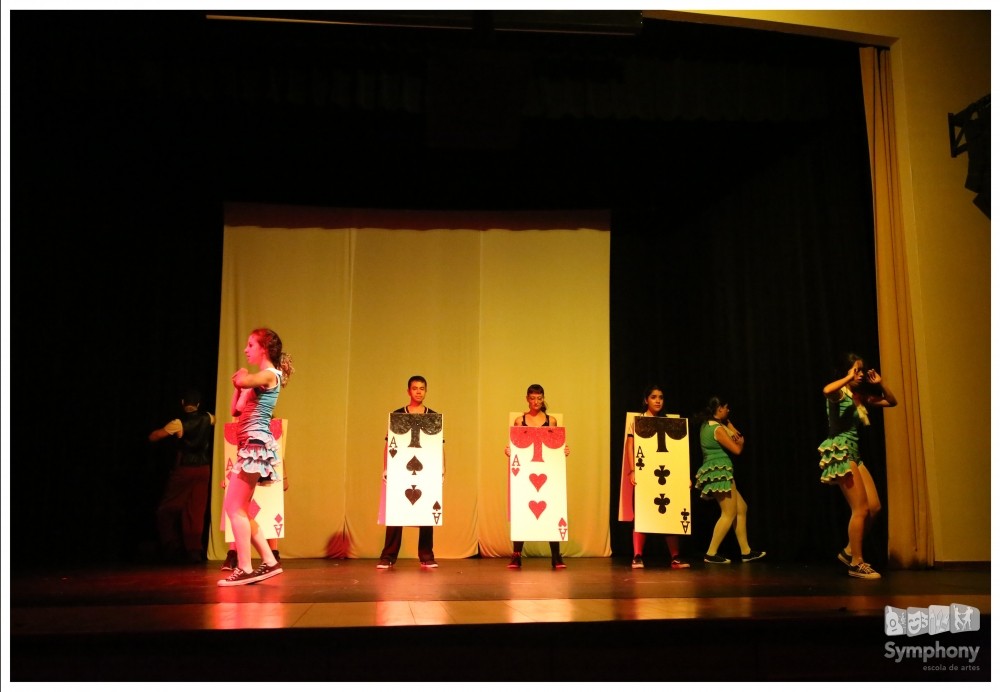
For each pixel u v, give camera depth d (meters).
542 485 6.48
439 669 3.38
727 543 7.60
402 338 7.86
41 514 7.11
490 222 8.10
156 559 7.07
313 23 5.93
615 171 7.79
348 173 7.73
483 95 6.27
